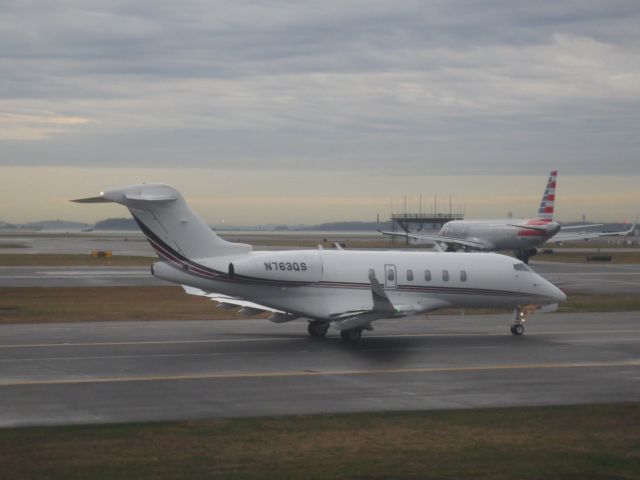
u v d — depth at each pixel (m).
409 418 39.66
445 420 39.31
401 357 59.22
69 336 68.62
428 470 30.91
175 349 61.94
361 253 71.44
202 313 87.94
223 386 47.47
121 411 40.69
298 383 48.69
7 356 57.72
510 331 76.06
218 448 33.75
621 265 192.50
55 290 115.81
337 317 66.38
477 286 73.50
